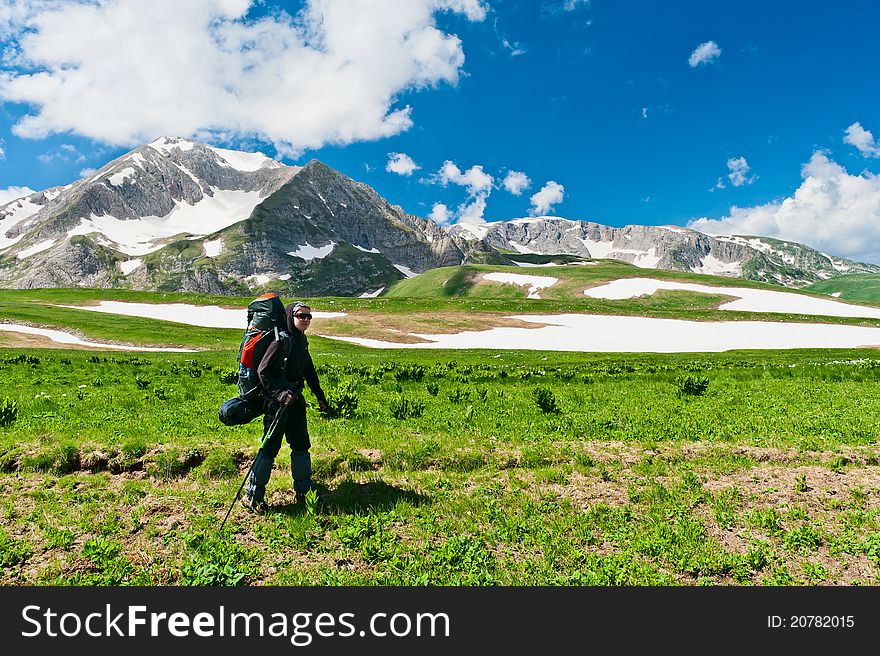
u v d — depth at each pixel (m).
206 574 6.49
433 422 14.82
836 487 9.62
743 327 96.38
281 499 8.91
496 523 8.14
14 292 120.94
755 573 6.90
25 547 7.00
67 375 27.30
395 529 7.93
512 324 94.12
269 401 8.11
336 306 111.00
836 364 35.91
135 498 8.77
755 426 14.55
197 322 94.88
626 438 13.07
